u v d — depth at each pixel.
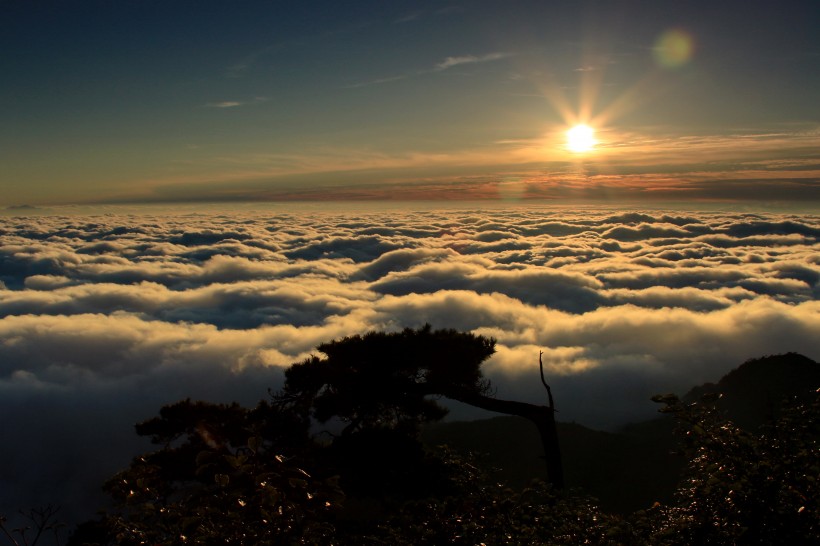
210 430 13.86
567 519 5.94
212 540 3.89
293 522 3.94
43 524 4.54
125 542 4.05
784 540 4.30
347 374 14.80
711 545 4.51
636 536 5.34
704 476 4.77
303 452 12.81
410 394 14.77
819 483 4.39
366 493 12.59
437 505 6.09
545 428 14.69
